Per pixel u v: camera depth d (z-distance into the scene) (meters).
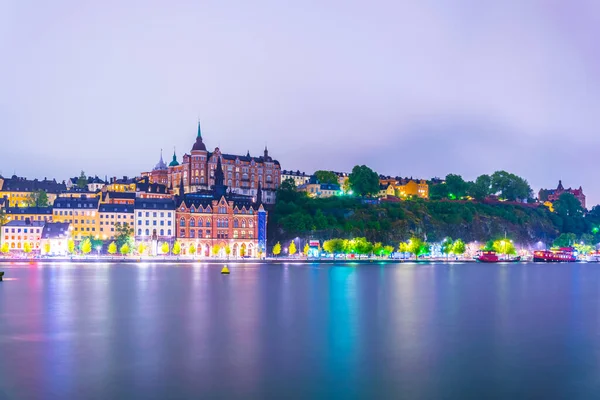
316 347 88.12
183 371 74.94
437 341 92.88
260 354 83.75
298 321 110.62
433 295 155.50
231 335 96.75
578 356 83.56
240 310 124.50
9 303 132.62
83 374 73.50
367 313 121.38
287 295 151.75
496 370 76.00
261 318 114.06
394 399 65.00
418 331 101.38
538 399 65.38
